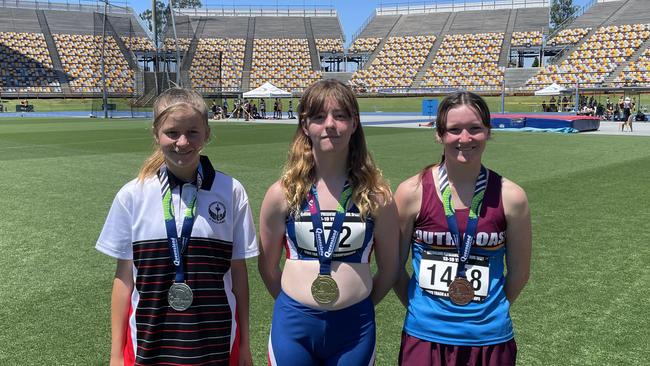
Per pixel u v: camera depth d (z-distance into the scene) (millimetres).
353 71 59312
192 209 2260
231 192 2355
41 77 53156
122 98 49156
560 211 7184
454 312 2375
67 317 3908
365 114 43031
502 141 18047
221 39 61656
